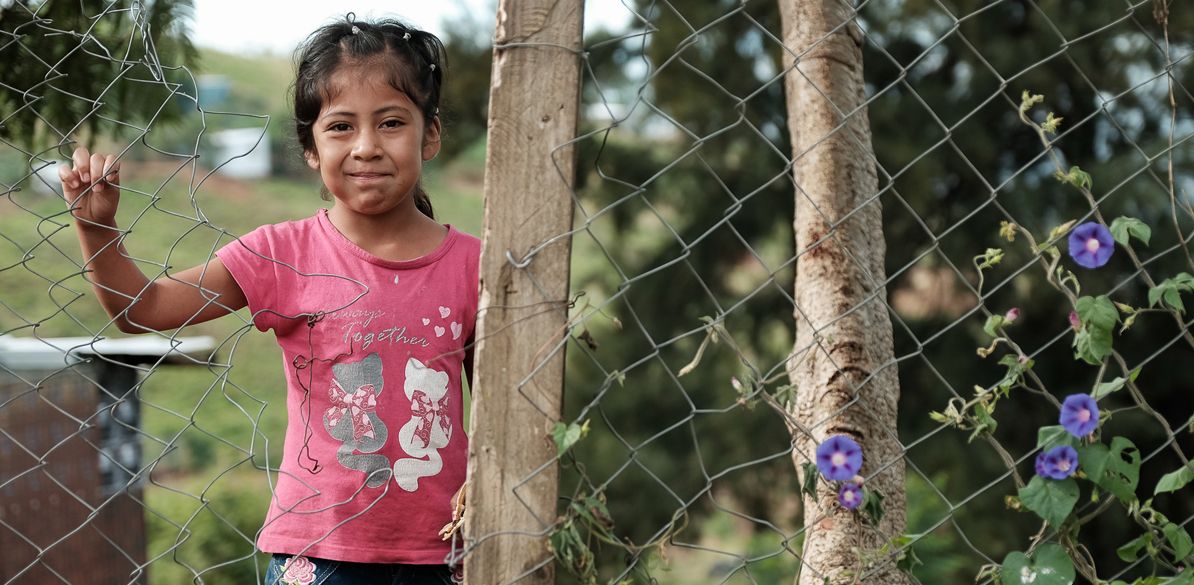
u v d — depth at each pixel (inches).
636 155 330.3
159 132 122.3
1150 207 288.0
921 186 301.6
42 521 162.7
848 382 67.3
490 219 60.3
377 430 73.2
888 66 319.6
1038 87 301.6
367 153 74.1
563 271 60.1
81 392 169.5
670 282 345.1
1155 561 68.9
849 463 64.7
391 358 74.2
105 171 66.9
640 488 323.9
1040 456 66.5
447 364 75.7
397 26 79.1
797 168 82.6
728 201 330.3
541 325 60.4
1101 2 298.0
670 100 317.1
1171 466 307.9
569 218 60.0
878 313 80.4
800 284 81.4
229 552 289.4
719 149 326.6
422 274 76.6
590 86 320.5
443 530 65.7
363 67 74.6
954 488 294.5
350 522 72.5
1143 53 290.7
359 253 76.2
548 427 60.6
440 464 74.3
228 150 948.6
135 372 178.4
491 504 61.2
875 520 66.2
